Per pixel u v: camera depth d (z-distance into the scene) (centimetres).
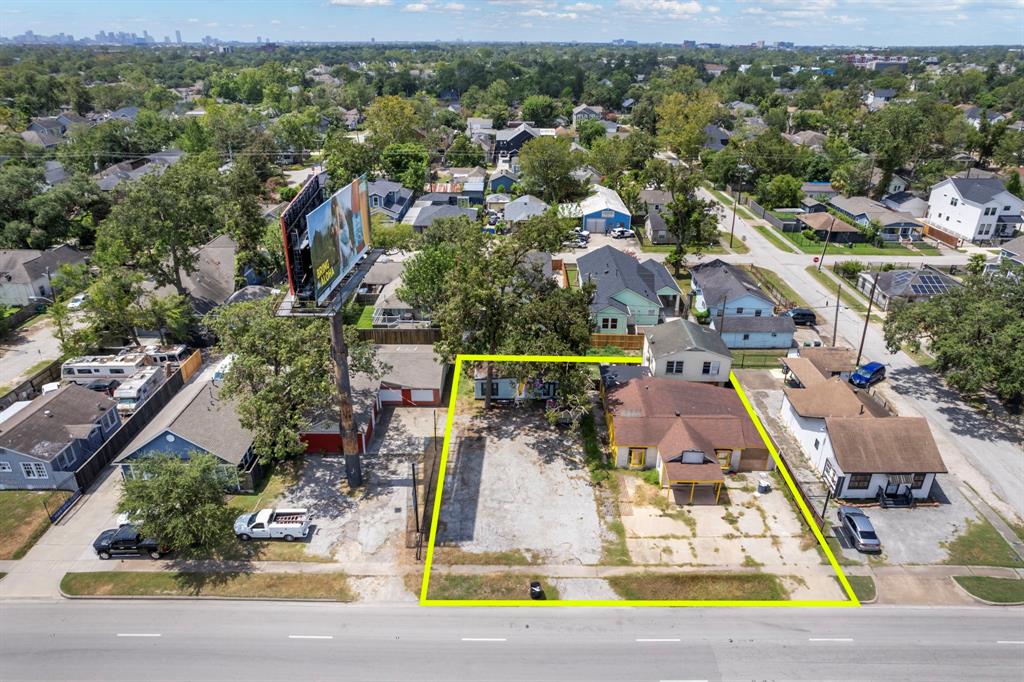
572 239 8200
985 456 4069
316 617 2870
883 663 2652
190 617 2866
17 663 2622
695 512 3591
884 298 6397
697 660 2659
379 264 7019
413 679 2553
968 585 3073
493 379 4684
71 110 17600
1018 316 4138
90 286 5259
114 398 4516
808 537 3397
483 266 4153
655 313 5956
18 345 5531
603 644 2736
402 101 14575
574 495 3734
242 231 6575
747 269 7456
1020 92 17362
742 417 4188
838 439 3678
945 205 8969
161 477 3061
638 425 4022
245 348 3875
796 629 2822
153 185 5291
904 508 3612
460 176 11988
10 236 6988
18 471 3638
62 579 3069
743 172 11400
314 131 14912
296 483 3788
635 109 17062
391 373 4672
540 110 17712
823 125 15738
